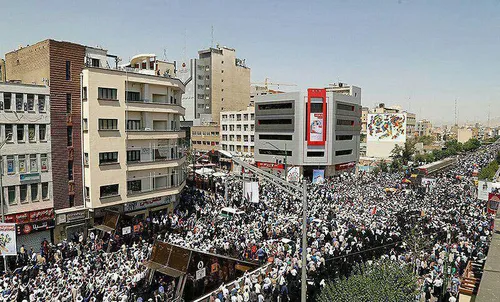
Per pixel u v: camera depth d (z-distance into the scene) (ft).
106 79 127.13
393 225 120.88
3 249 87.86
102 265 91.71
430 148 499.92
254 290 81.41
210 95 405.39
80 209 123.54
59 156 119.96
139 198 138.92
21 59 128.57
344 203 159.84
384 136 425.69
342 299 59.93
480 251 96.53
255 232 117.70
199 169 259.60
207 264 84.38
